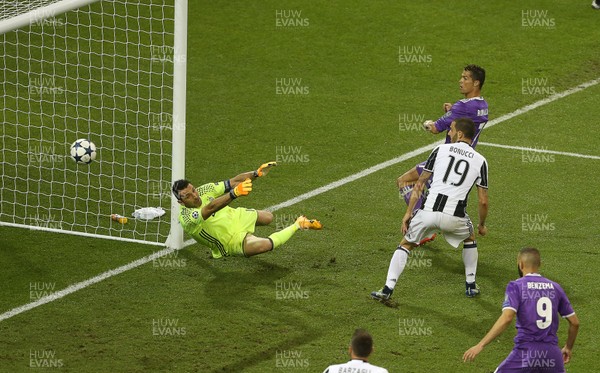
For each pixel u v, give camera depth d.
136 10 66.06
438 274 37.72
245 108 56.19
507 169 48.78
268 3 69.25
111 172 47.88
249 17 67.44
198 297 35.78
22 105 54.84
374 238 41.09
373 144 51.91
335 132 53.31
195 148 50.81
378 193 45.97
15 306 34.91
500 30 66.81
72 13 64.75
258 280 37.16
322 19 67.38
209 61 62.12
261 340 32.66
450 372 30.77
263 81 59.81
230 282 37.00
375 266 38.44
